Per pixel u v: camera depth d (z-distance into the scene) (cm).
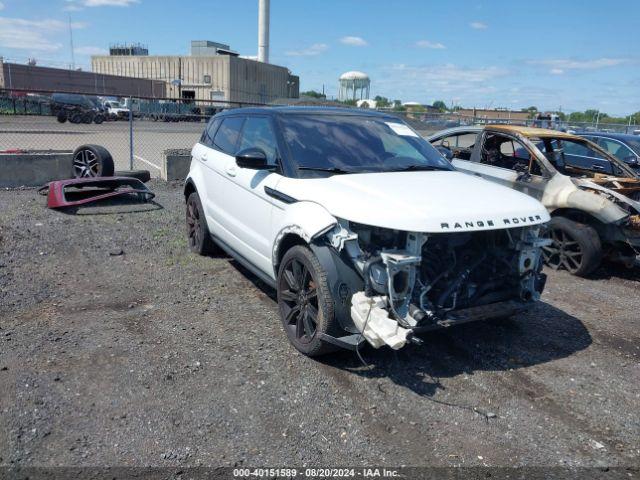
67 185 862
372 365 411
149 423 329
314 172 449
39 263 612
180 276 592
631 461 317
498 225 379
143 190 920
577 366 429
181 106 2283
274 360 411
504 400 373
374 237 380
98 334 443
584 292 621
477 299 407
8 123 2662
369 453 312
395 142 517
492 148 838
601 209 645
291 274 432
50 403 344
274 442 317
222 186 569
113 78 5203
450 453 316
